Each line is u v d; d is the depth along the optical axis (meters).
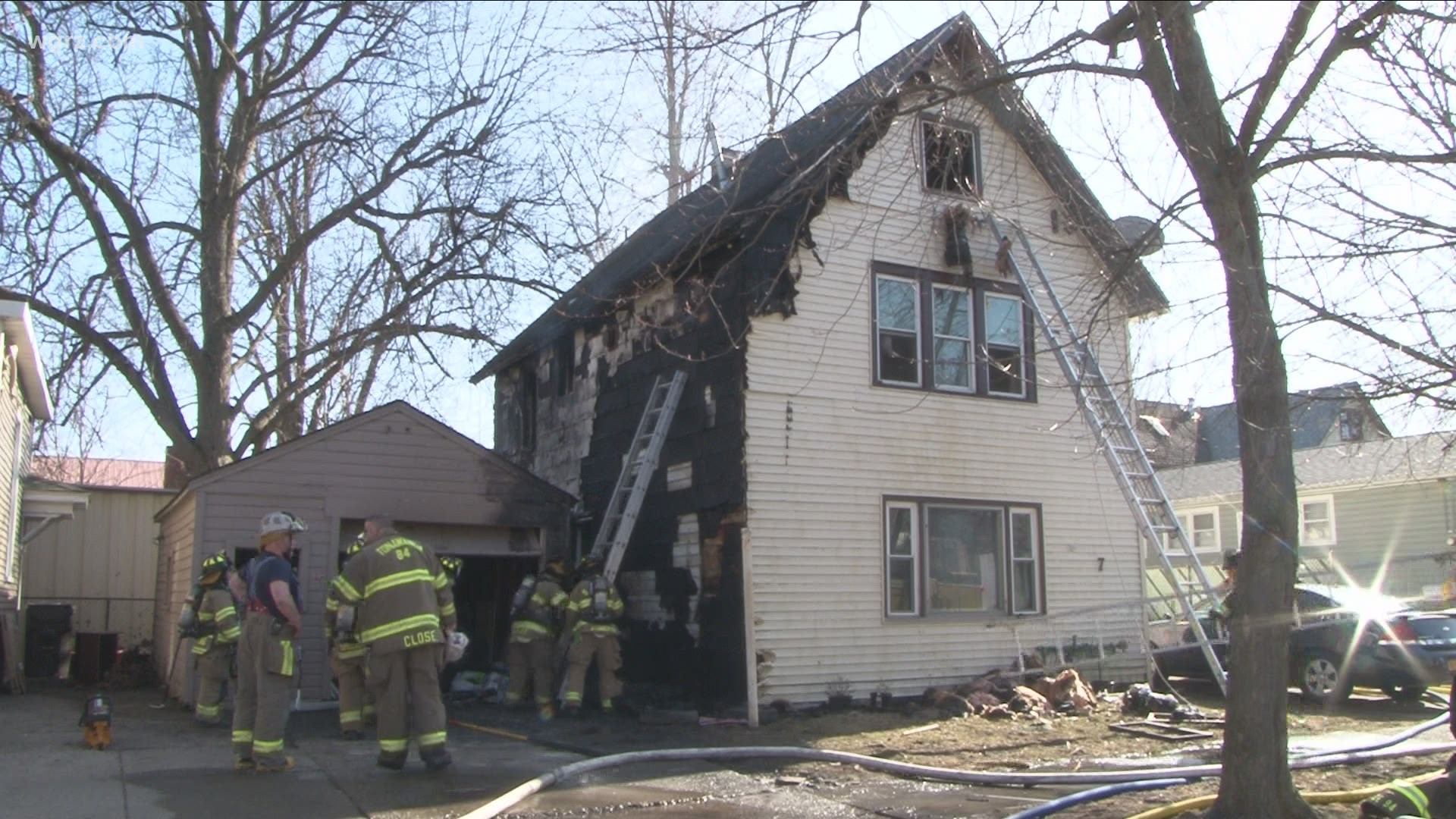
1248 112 6.60
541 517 13.55
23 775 7.66
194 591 10.60
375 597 7.80
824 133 13.34
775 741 10.09
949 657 13.06
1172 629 14.70
